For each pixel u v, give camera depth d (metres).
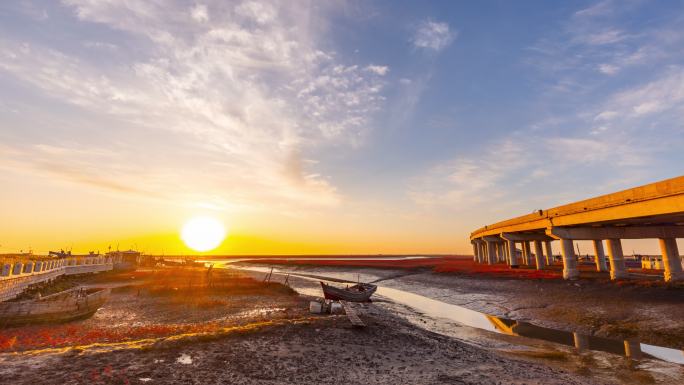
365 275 89.25
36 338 20.44
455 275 64.31
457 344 18.50
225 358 13.33
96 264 74.12
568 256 43.53
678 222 37.06
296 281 72.38
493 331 23.05
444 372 13.20
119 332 22.16
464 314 30.48
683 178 25.97
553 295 34.03
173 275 71.25
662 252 38.00
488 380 12.39
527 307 30.56
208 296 42.22
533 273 52.78
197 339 15.44
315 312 29.20
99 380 10.40
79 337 20.59
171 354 13.41
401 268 101.69
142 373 11.20
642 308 25.27
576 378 13.09
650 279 38.50
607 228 41.62
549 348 18.28
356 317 22.33
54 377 10.49
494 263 88.75
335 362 13.80
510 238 68.06
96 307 28.77
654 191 28.67
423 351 16.38
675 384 12.69
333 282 70.38
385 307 34.03
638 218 33.38
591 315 25.28
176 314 29.97
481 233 91.94
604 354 16.92
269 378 11.57
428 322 26.30
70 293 30.52
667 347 18.02
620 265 40.00
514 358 16.08
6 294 28.83
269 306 34.75
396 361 14.46
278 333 17.80
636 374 13.77
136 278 65.25
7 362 11.73
